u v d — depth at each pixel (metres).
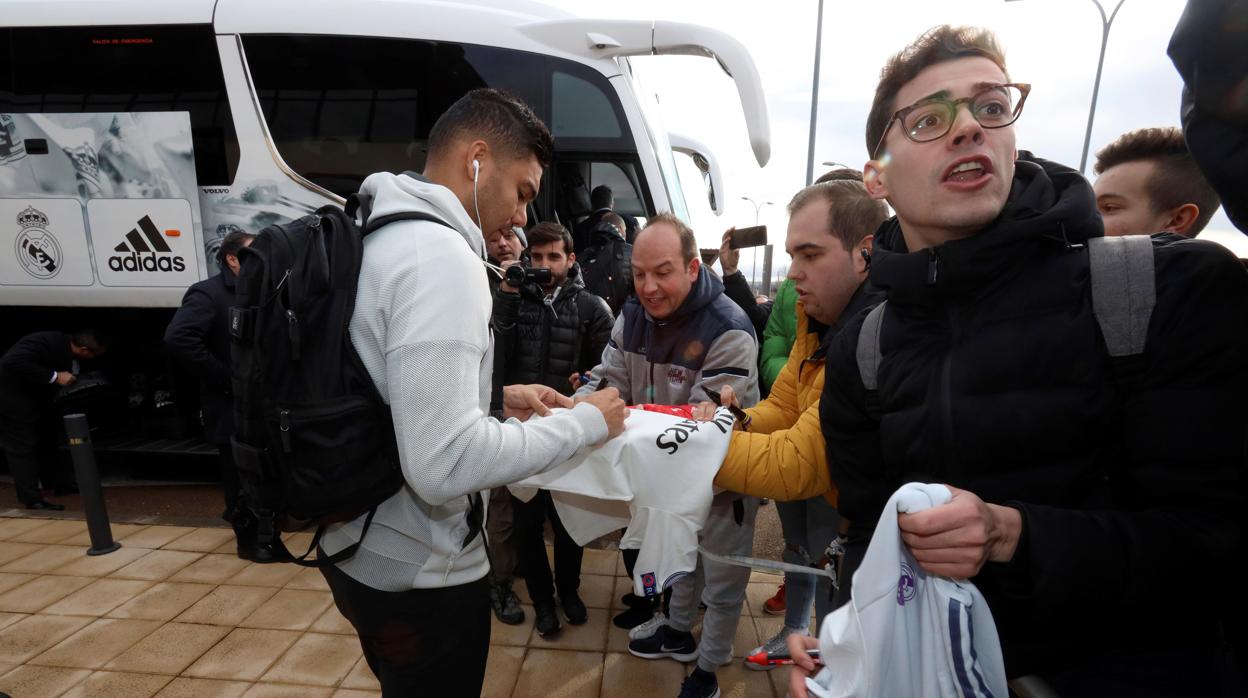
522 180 1.32
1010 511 0.82
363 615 1.22
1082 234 0.89
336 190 3.81
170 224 3.82
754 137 3.63
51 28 3.78
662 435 1.46
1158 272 0.82
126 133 3.76
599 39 3.82
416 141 3.81
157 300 3.91
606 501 1.65
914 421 0.95
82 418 3.18
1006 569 0.82
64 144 3.79
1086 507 0.88
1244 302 0.79
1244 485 0.79
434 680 1.25
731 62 3.64
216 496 4.25
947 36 0.93
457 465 1.03
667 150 4.60
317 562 1.24
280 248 1.10
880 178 1.05
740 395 1.96
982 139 0.89
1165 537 0.78
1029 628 0.93
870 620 0.83
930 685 0.85
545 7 4.05
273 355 1.06
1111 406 0.84
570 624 2.65
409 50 3.80
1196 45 0.70
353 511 1.11
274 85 3.79
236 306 1.11
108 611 2.70
